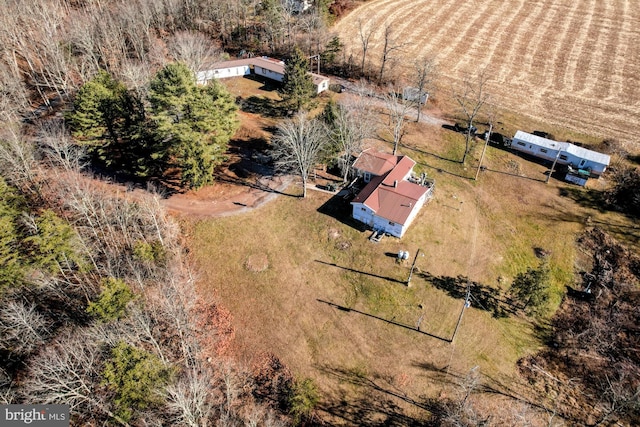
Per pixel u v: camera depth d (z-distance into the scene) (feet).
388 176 178.09
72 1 299.38
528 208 187.83
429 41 327.88
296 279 150.30
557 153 208.85
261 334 134.62
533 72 288.71
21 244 126.11
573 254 170.60
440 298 145.79
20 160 163.53
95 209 158.40
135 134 173.27
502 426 115.85
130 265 131.03
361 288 147.64
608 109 252.21
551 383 129.29
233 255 157.99
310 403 116.57
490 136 227.40
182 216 172.04
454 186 195.21
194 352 120.26
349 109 193.88
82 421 103.14
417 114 241.14
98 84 173.27
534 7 382.42
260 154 206.69
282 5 302.25
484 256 162.71
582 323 146.92
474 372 126.41
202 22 296.51
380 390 122.52
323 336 134.31
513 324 142.82
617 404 120.67
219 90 170.60
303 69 215.51
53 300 130.52
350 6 371.97
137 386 91.61
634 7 378.12
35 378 98.58
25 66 256.11
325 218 172.86
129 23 251.60
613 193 195.11
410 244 162.50
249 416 113.29
